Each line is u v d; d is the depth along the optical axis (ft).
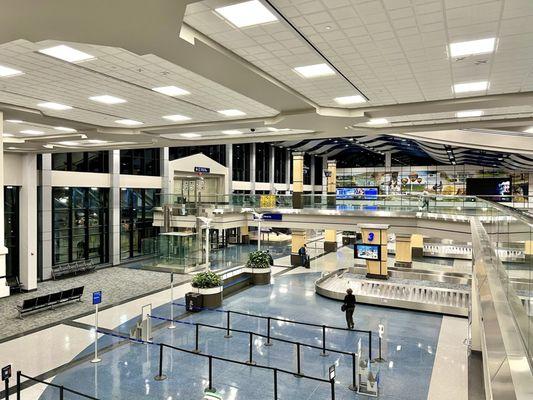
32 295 61.46
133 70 26.25
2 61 24.47
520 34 19.72
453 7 17.07
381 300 54.29
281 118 38.60
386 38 20.62
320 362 35.12
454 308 49.88
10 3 15.08
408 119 41.45
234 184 133.49
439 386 30.60
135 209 93.30
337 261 91.66
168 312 50.85
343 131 47.78
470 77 26.91
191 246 80.02
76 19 16.65
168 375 32.32
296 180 84.48
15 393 29.45
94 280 70.49
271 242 124.26
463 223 55.98
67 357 36.24
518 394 5.84
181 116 42.01
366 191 86.48
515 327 8.97
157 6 15.53
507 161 142.72
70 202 78.23
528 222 8.59
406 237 84.23
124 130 49.96
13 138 55.77
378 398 28.71
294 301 56.70
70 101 35.14
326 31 19.89
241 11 17.89
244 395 28.99
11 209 65.62
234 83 27.48
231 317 48.80
